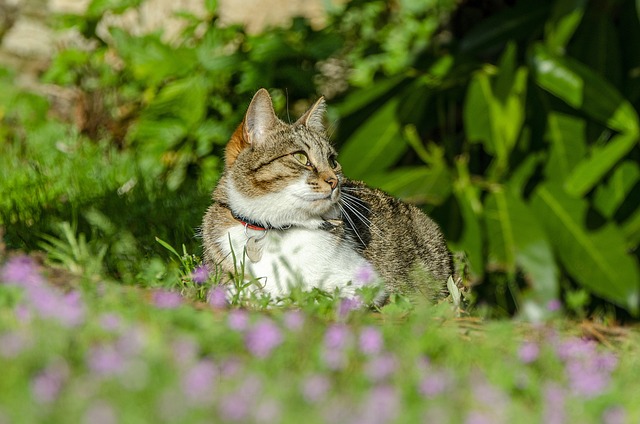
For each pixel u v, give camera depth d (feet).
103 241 32.42
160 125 47.57
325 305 25.17
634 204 46.73
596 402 18.84
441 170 44.86
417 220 34.35
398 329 22.47
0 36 58.90
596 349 24.22
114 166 44.50
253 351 19.81
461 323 25.26
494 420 17.57
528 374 20.54
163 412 16.14
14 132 51.21
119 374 17.13
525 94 45.88
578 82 43.50
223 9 57.21
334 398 17.78
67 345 18.47
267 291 27.96
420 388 18.52
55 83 52.95
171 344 19.36
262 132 29.68
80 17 51.62
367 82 51.37
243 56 47.83
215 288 26.50
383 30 52.75
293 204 28.32
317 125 32.04
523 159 46.34
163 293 24.06
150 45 48.73
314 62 49.60
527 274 43.42
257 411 16.55
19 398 16.28
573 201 44.83
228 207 29.32
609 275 43.57
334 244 28.73
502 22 47.67
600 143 46.06
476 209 45.03
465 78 46.14
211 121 47.83
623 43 47.21
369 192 33.53
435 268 34.04
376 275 29.55
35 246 32.55
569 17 44.50
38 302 20.12
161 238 33.60
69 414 15.75
